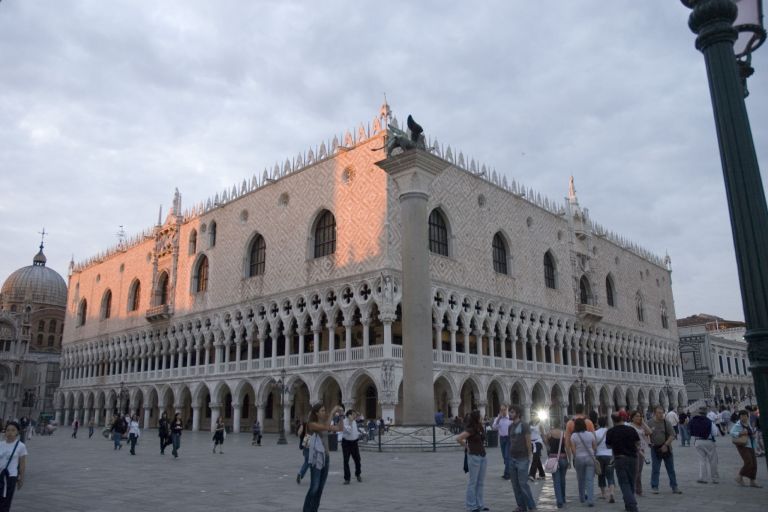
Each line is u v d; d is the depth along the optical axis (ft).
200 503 47.37
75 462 87.04
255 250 199.31
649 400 264.52
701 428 56.90
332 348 162.20
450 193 176.35
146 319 235.81
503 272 196.44
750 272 21.48
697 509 42.09
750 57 27.63
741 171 22.11
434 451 95.91
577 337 223.51
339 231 167.12
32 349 388.57
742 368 349.20
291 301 176.45
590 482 44.96
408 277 102.32
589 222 245.86
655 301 290.97
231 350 216.74
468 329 171.32
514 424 42.96
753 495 48.65
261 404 178.91
